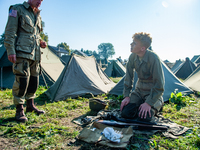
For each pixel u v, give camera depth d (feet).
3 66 18.49
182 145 5.86
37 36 8.74
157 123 7.66
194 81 18.79
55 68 23.62
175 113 9.82
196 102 12.60
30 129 6.98
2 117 8.25
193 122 8.36
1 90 16.71
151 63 7.41
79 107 11.15
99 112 9.18
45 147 5.65
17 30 7.66
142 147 5.77
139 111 7.60
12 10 7.24
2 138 6.19
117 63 44.09
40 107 10.68
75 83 14.92
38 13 8.63
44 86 18.88
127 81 8.73
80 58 18.47
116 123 7.03
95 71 20.39
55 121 8.05
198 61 59.82
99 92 15.85
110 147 5.64
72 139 6.27
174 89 14.79
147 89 8.21
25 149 5.54
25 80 7.91
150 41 7.18
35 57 8.61
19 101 7.88
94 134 6.35
